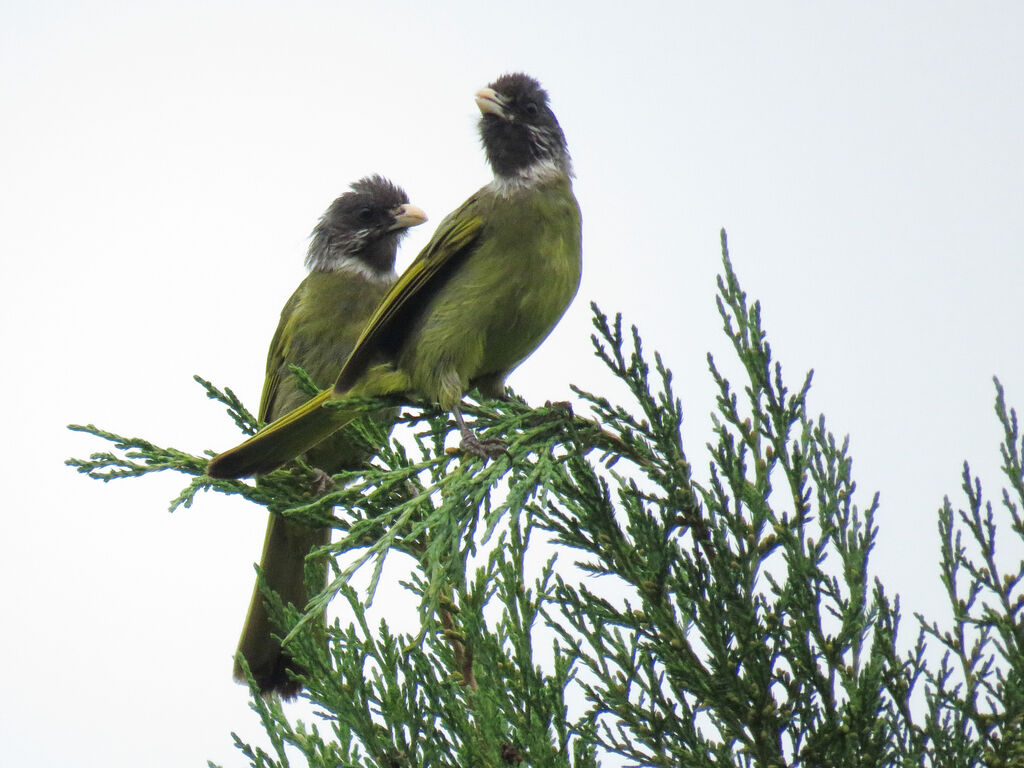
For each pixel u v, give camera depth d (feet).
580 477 25.91
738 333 25.95
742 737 24.40
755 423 25.41
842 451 25.20
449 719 26.02
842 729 23.57
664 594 24.94
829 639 24.09
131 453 33.68
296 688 40.57
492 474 26.00
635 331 26.48
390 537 23.48
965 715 23.50
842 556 24.49
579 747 25.17
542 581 26.55
